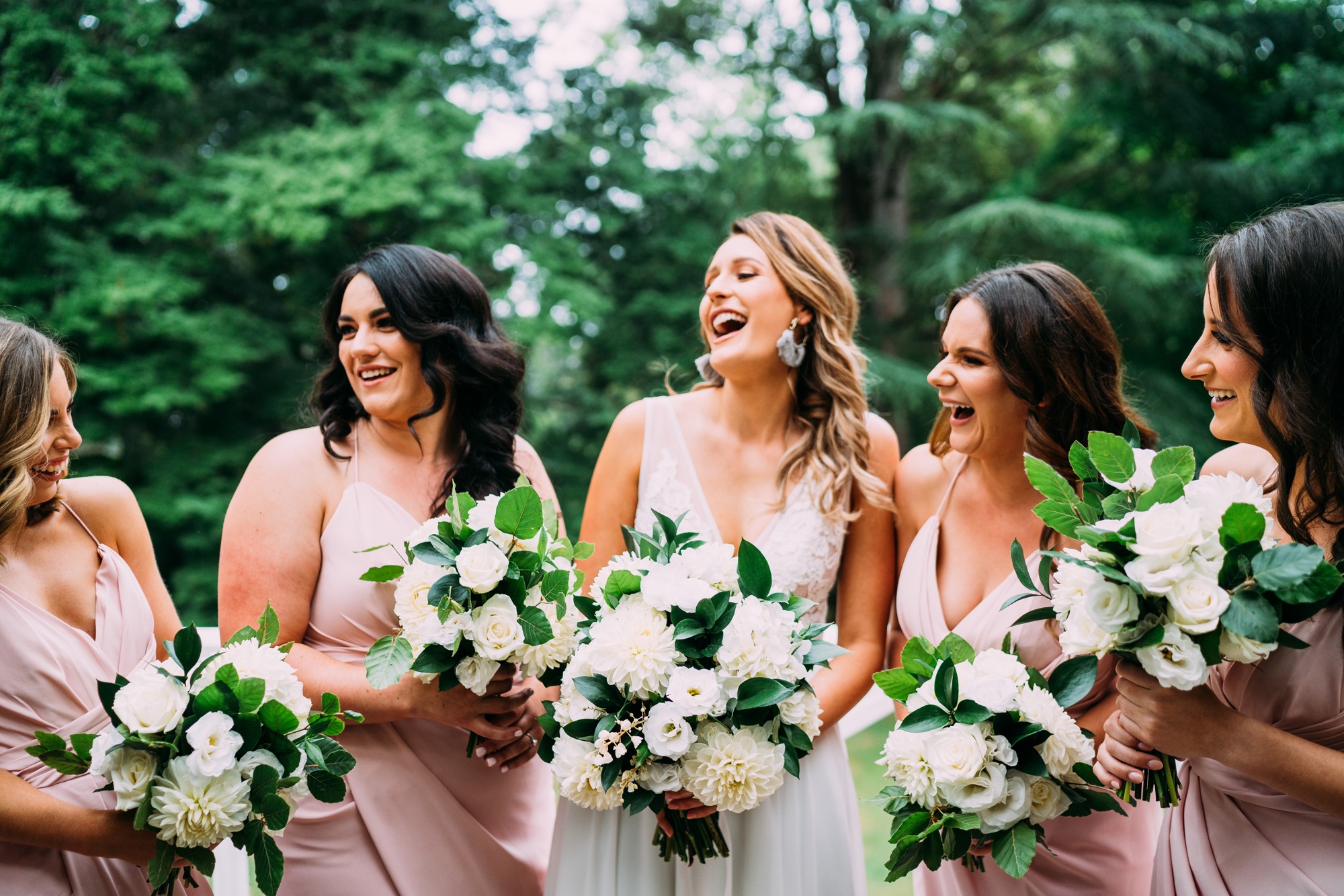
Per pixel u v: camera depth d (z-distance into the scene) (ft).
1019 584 7.72
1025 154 50.75
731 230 8.95
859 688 8.28
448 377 8.04
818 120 44.52
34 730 6.60
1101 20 43.68
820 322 8.59
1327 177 40.93
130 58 33.58
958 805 6.04
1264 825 6.27
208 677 6.15
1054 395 7.61
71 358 6.93
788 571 8.27
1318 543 6.19
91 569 7.13
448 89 40.19
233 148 38.88
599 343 42.83
